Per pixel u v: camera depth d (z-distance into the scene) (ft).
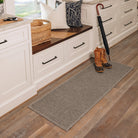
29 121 7.21
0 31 6.53
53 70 9.39
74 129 6.89
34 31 8.30
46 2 11.59
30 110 7.70
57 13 10.18
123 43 13.29
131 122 7.18
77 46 10.30
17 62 7.45
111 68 10.37
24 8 10.62
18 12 10.44
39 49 8.25
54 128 6.93
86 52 11.18
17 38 7.14
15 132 6.77
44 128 6.93
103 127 6.97
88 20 10.92
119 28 13.29
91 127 6.98
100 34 11.67
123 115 7.48
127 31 14.21
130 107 7.86
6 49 6.91
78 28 10.55
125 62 10.98
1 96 7.27
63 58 9.74
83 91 8.71
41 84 8.86
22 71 7.76
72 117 7.36
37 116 7.43
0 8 8.92
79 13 10.50
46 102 8.08
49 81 9.23
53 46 8.96
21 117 7.38
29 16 10.94
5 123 7.12
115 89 8.86
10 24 6.84
